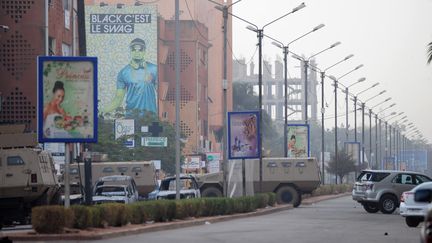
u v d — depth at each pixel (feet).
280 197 244.01
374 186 205.16
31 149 145.69
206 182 233.55
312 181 243.40
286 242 105.60
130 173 222.89
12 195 144.36
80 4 138.82
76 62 117.39
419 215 139.95
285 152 289.33
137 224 135.23
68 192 117.70
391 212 203.62
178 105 179.22
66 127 117.08
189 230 131.95
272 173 242.78
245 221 163.02
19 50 221.46
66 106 117.19
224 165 206.28
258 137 203.82
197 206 162.50
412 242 107.34
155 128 327.26
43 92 117.19
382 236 118.11
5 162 144.25
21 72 221.66
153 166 224.53
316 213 201.57
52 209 110.32
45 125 117.08
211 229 134.62
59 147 225.56
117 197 166.20
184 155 356.18
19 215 146.41
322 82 349.82
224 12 207.31
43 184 144.97
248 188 241.14
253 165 241.96
